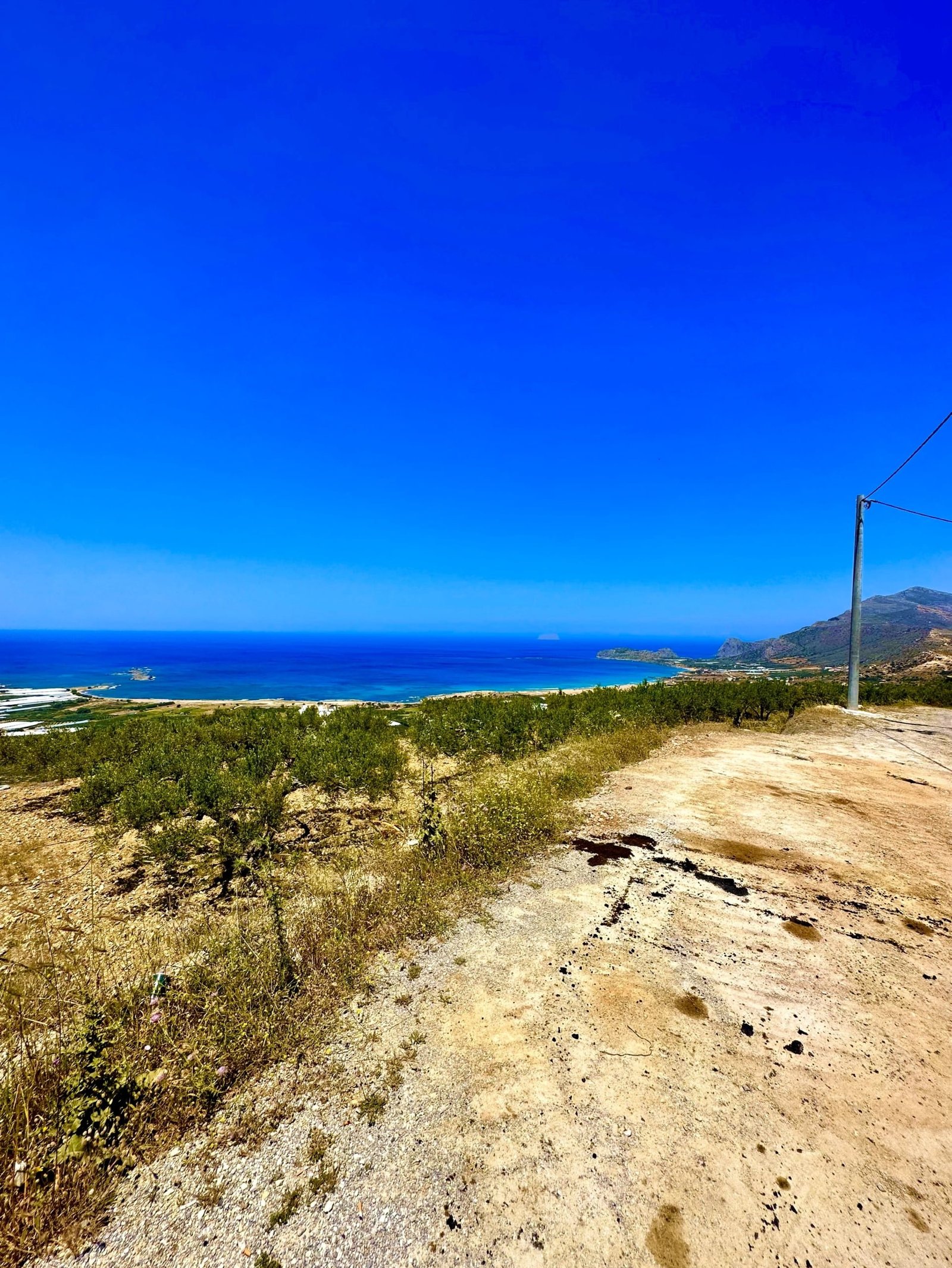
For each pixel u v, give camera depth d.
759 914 4.65
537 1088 2.83
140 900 5.83
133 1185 2.38
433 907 4.70
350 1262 2.06
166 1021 3.30
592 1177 2.37
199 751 11.02
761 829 6.65
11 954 4.72
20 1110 2.68
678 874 5.42
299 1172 2.42
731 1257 2.06
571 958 4.01
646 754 11.08
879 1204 2.27
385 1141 2.55
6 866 6.90
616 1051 3.09
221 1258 2.08
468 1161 2.44
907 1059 3.06
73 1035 3.04
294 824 7.87
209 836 7.20
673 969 3.88
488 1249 2.09
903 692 21.53
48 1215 2.25
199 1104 2.75
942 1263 2.05
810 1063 3.02
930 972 3.88
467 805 6.75
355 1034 3.24
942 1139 2.57
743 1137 2.56
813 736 13.40
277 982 3.63
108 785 9.08
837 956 4.05
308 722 16.42
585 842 6.26
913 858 5.79
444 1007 3.47
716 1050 3.11
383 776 9.27
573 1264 2.04
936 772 9.45
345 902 4.82
